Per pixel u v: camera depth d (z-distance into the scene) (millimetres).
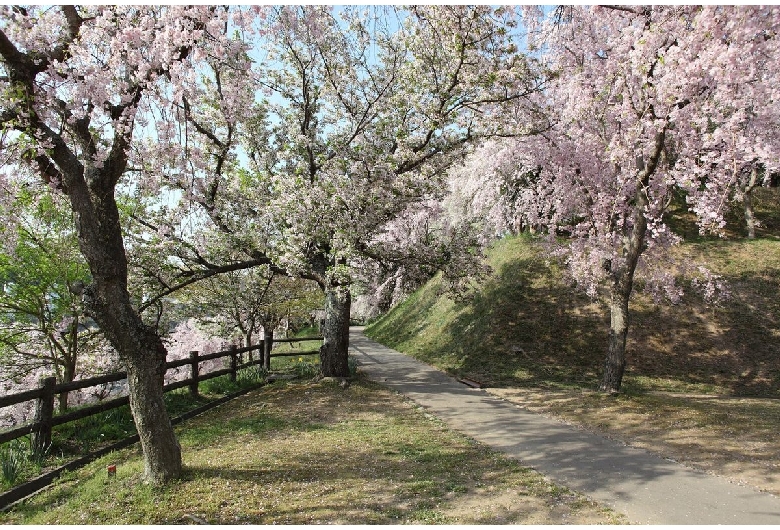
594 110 10211
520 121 10859
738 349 12250
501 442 6793
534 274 16281
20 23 4777
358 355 16281
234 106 7277
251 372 11453
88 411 6449
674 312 13773
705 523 4168
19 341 10281
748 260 15398
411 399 9727
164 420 4922
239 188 10297
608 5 8148
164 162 5844
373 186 9125
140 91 5105
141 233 9180
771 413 8227
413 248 10867
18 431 5398
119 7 5219
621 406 8758
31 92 4480
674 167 9570
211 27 5250
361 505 4453
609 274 10133
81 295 4715
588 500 4672
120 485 4832
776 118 8625
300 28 8867
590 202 11359
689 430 7246
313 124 11750
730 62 6391
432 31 9422
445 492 4832
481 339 14320
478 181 17984
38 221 9539
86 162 4922
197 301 12617
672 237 11359
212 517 4137
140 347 4801
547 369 12359
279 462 5637
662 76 8094
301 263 9516
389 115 10945
